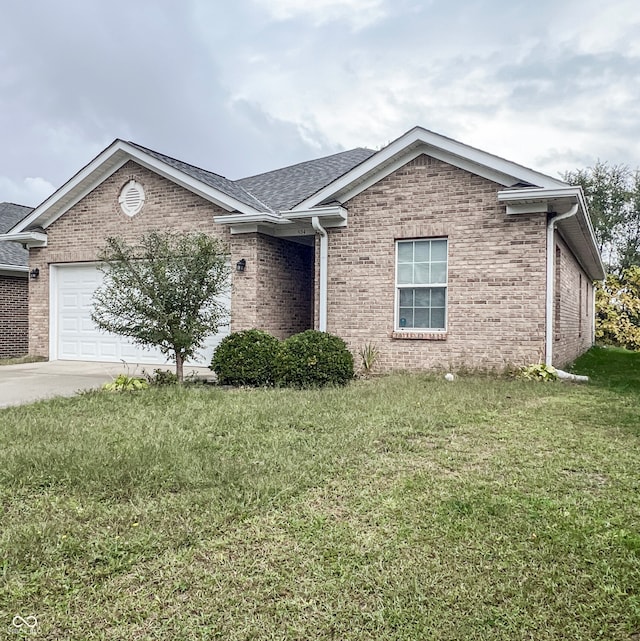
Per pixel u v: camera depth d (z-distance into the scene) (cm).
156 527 361
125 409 730
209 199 1283
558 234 1180
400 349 1122
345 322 1170
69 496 415
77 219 1455
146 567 312
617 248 3366
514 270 1030
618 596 283
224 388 933
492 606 276
